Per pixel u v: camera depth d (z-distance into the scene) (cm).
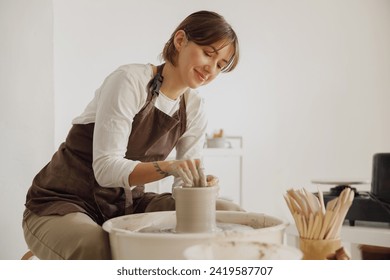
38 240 134
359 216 179
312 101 417
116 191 157
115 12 340
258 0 397
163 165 124
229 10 387
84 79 327
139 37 350
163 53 150
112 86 139
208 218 112
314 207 103
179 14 368
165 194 171
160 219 133
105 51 336
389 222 175
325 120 421
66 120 320
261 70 398
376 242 168
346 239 174
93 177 151
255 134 395
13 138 279
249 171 390
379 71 439
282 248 81
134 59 348
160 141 159
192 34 134
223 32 132
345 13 429
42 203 144
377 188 177
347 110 429
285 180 405
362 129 435
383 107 440
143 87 144
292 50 411
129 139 152
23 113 282
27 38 284
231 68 145
